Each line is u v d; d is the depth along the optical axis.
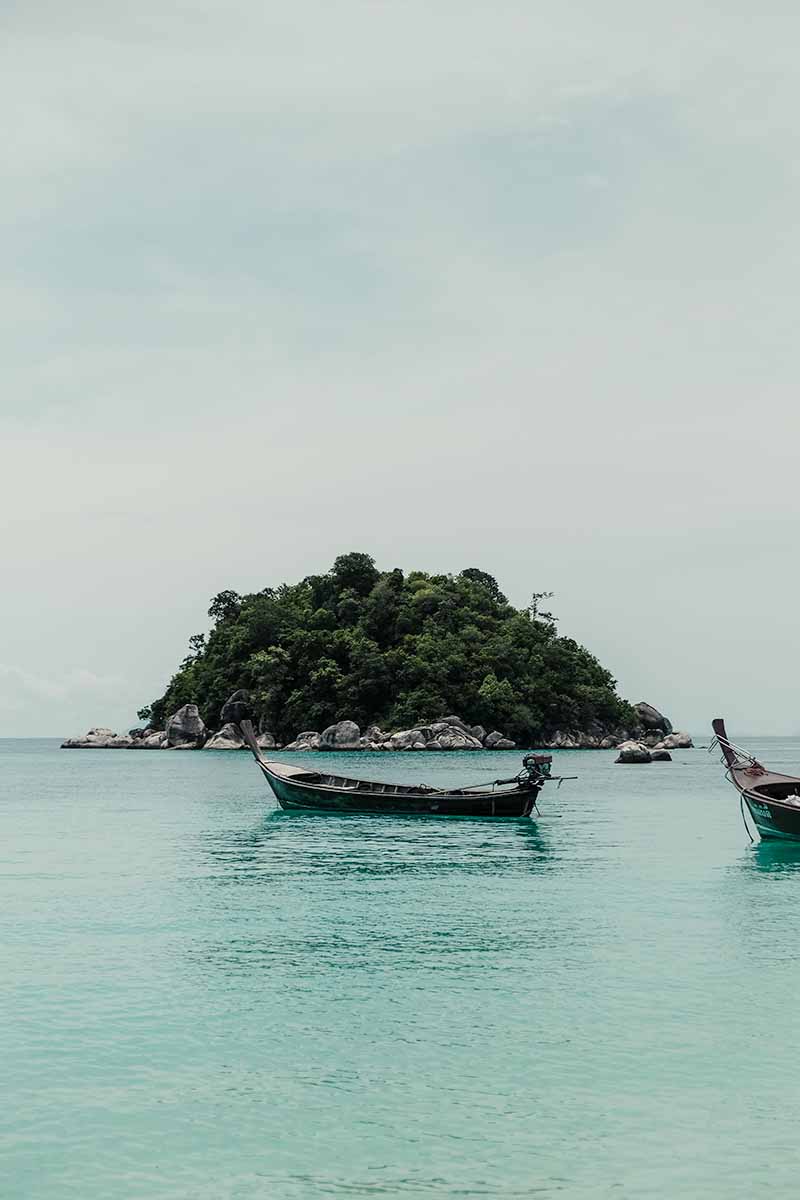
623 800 66.69
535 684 182.50
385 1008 18.50
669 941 23.52
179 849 41.16
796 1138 13.40
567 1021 17.73
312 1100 14.55
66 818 55.72
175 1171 12.58
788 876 33.06
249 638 191.12
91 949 23.06
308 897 29.56
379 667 176.00
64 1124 13.85
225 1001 18.97
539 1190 12.09
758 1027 17.38
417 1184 12.24
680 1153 12.99
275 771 57.66
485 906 28.03
